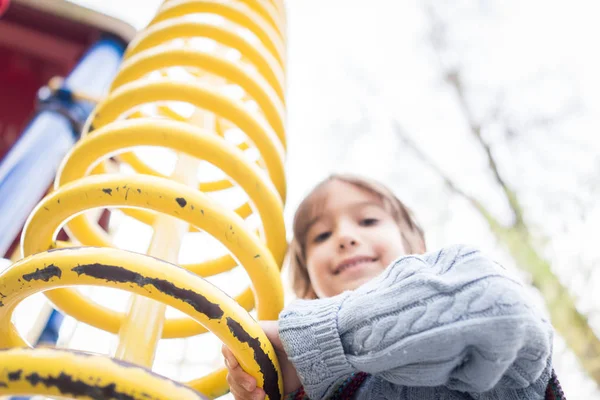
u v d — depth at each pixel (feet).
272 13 5.11
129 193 2.57
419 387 2.81
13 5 9.87
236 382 2.41
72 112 6.97
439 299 2.35
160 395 1.90
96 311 3.42
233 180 3.06
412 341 2.27
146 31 4.26
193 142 2.99
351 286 4.03
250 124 3.45
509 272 2.52
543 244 14.87
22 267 2.24
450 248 2.68
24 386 1.83
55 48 10.03
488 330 2.21
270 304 2.87
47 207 2.64
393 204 4.84
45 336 5.34
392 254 4.26
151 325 2.73
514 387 2.59
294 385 2.76
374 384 2.92
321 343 2.48
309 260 4.47
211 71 3.76
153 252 3.12
